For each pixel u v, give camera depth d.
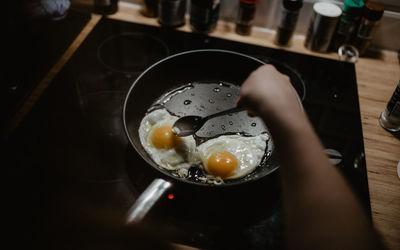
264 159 0.48
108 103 0.52
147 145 0.48
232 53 0.56
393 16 0.59
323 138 0.49
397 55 0.63
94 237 0.37
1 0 0.46
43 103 0.51
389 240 0.39
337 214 0.24
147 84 0.55
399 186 0.44
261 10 0.65
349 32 0.60
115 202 0.41
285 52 0.62
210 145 0.48
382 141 0.49
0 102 0.49
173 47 0.61
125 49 0.60
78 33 0.62
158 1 0.65
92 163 0.45
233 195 0.43
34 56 0.53
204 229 0.39
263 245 0.38
